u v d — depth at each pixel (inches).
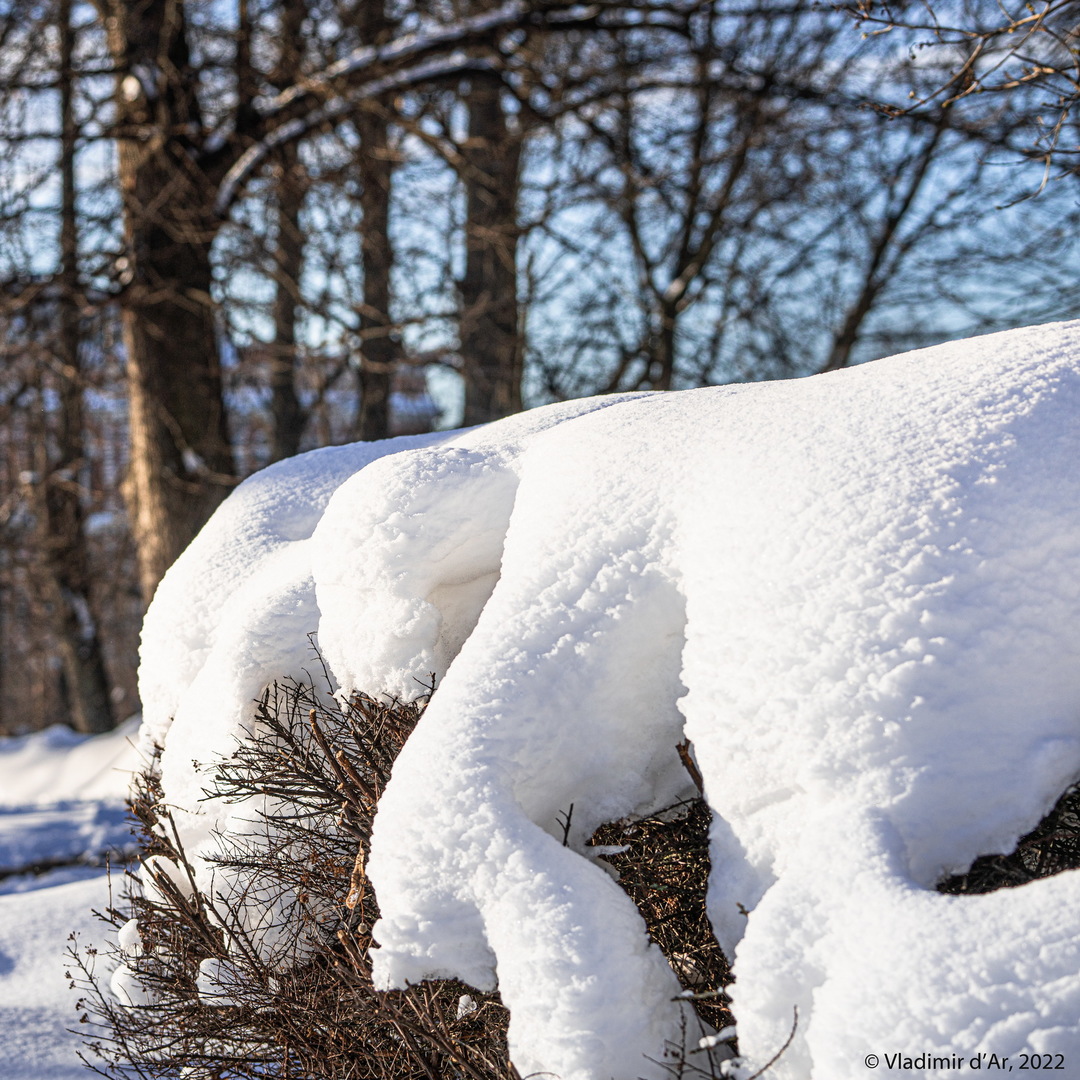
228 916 107.0
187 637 124.8
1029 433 77.2
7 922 192.9
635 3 400.5
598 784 81.9
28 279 367.2
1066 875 61.5
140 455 370.3
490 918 71.6
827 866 64.5
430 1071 80.7
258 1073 98.8
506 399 442.0
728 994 67.4
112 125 362.9
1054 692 69.7
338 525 101.7
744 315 467.2
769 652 71.6
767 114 421.1
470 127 438.9
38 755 510.9
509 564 87.7
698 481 83.6
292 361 458.3
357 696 97.3
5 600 709.9
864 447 79.0
